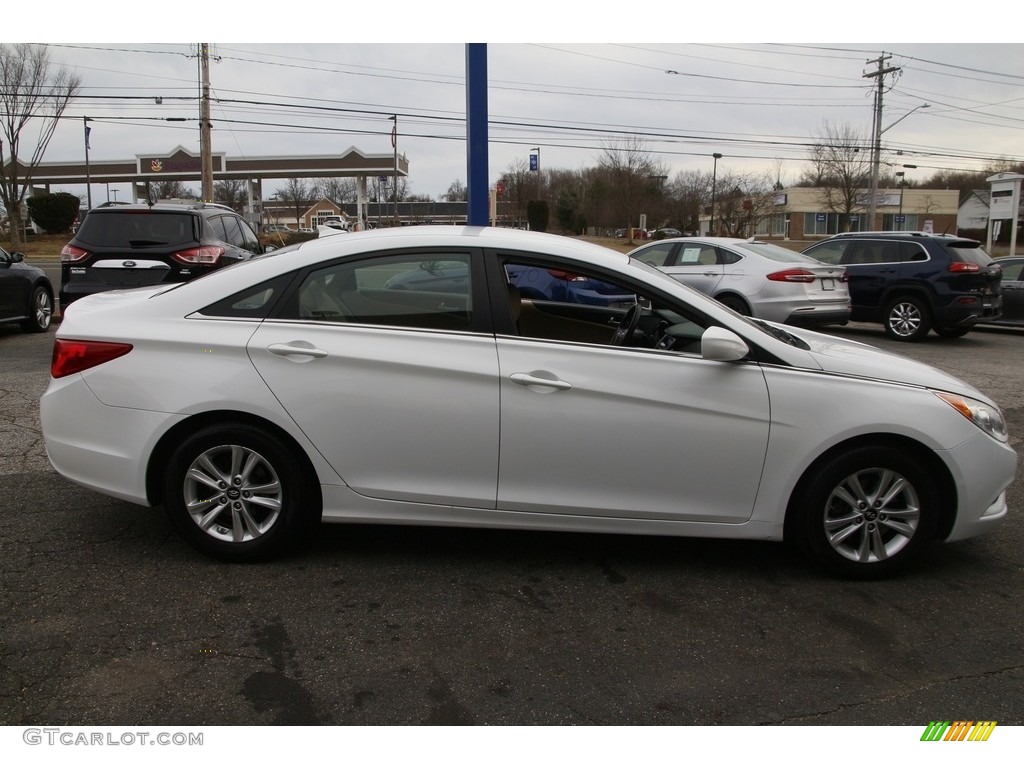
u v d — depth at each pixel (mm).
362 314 3623
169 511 3668
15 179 35906
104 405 3596
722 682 2900
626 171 53688
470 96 9094
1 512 4270
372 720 2637
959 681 2941
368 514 3654
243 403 3521
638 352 3574
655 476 3578
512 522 3639
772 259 10891
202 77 30797
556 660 3016
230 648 3031
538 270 3688
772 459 3572
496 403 3514
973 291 11664
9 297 9852
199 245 8914
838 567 3707
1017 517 4598
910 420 3535
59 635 3080
